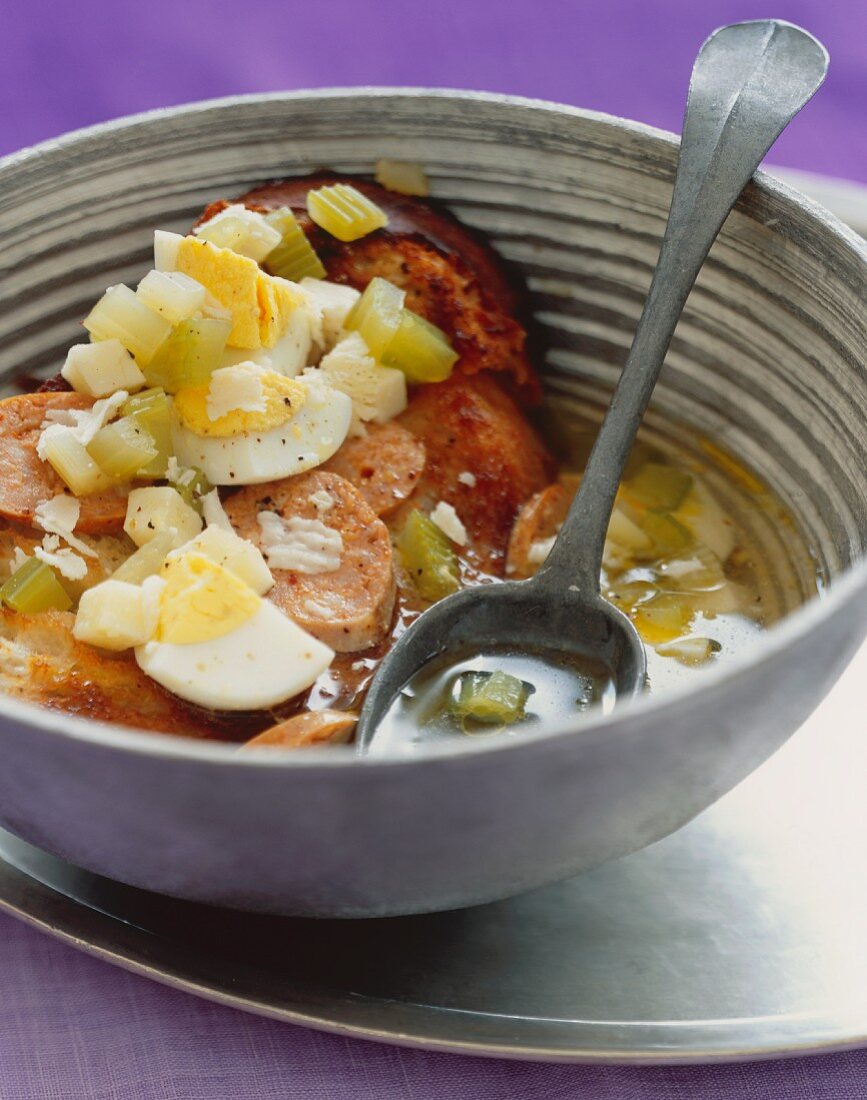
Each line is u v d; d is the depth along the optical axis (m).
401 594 0.58
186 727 0.55
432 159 0.61
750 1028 0.53
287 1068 0.54
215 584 0.54
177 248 0.58
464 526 0.60
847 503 0.57
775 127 0.57
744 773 0.53
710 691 0.48
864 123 0.83
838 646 0.51
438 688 0.56
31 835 0.53
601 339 0.62
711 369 0.60
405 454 0.59
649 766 0.50
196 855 0.50
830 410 0.57
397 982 0.53
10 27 0.85
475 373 0.61
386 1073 0.54
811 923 0.54
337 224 0.60
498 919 0.54
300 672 0.55
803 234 0.56
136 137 0.60
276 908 0.52
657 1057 0.52
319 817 0.49
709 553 0.60
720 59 0.58
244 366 0.58
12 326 0.61
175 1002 0.55
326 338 0.60
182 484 0.57
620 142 0.59
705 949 0.54
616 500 0.61
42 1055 0.54
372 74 0.86
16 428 0.58
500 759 0.48
